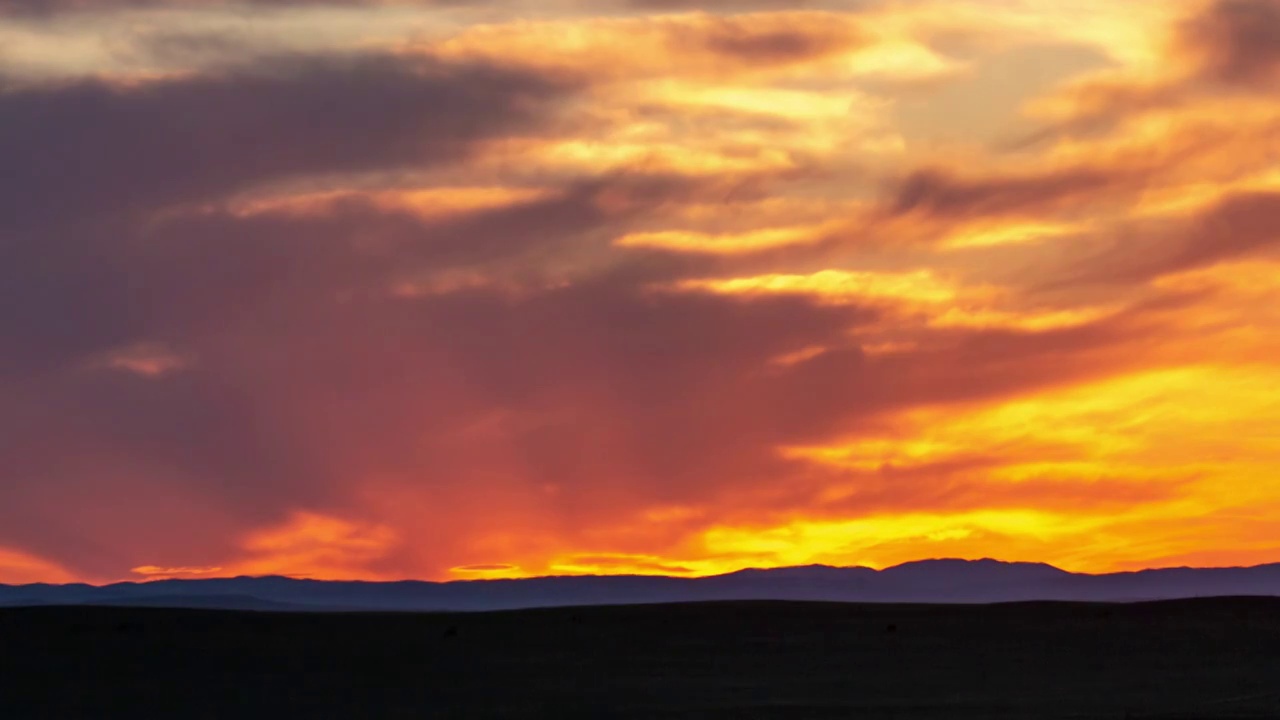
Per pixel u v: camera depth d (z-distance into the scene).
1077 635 145.25
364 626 150.88
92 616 154.00
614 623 154.88
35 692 117.50
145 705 111.88
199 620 152.12
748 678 122.62
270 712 108.06
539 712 105.00
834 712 99.75
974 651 136.62
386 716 105.00
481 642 142.62
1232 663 128.62
